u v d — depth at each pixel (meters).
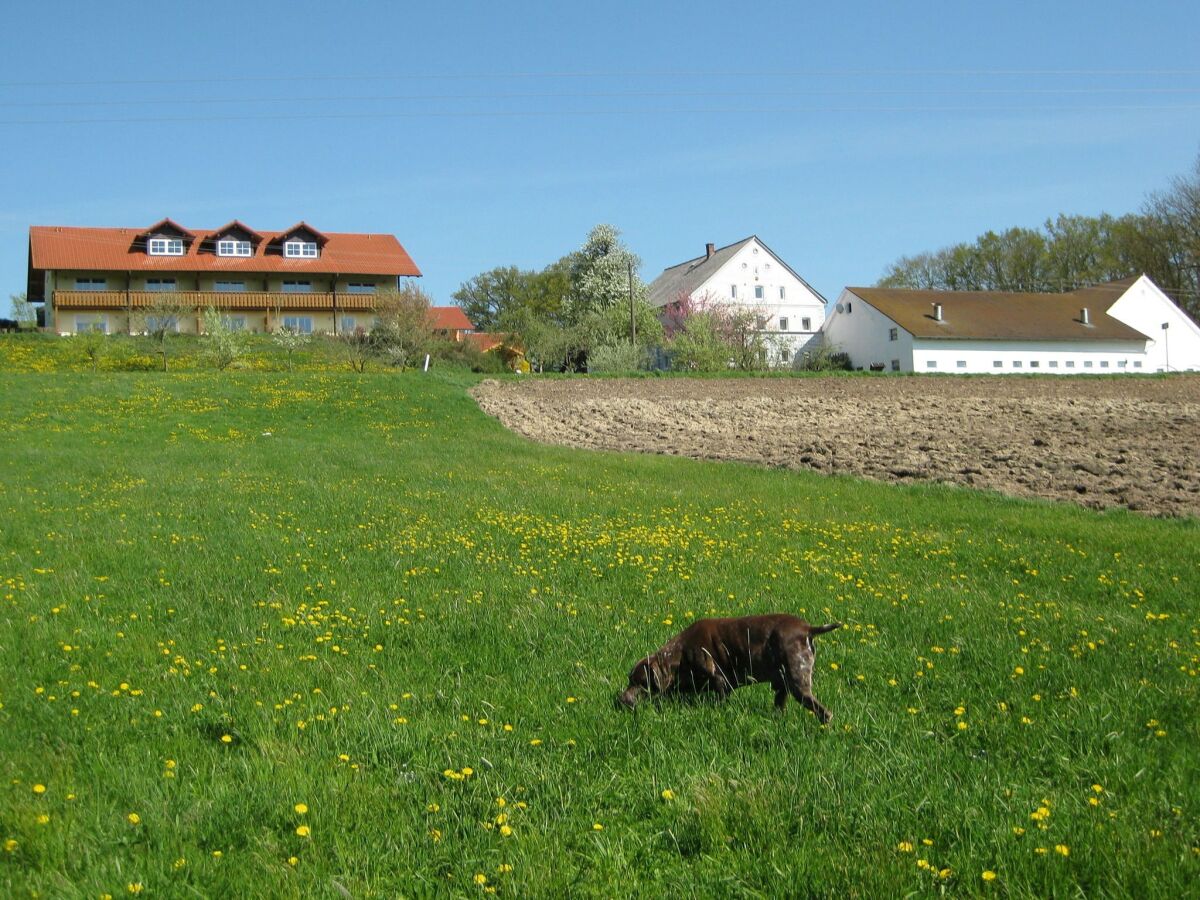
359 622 9.31
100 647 8.38
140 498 18.36
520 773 5.66
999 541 14.50
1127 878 4.40
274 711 6.71
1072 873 4.46
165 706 6.84
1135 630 9.15
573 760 5.91
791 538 14.61
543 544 13.77
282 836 4.93
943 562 12.89
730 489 20.33
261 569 11.78
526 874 4.55
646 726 6.39
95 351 49.44
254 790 5.39
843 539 14.53
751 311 73.56
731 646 6.65
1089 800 5.08
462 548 13.34
